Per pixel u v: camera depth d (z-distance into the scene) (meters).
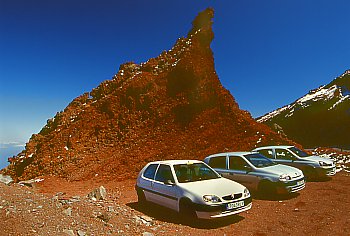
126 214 7.55
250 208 8.06
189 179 8.20
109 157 22.19
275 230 6.56
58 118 32.09
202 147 20.91
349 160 21.84
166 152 21.03
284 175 9.72
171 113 25.17
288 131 106.25
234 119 22.78
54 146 25.16
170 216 8.02
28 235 5.02
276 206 8.73
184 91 26.47
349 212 7.64
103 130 25.95
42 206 6.73
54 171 21.38
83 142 25.11
